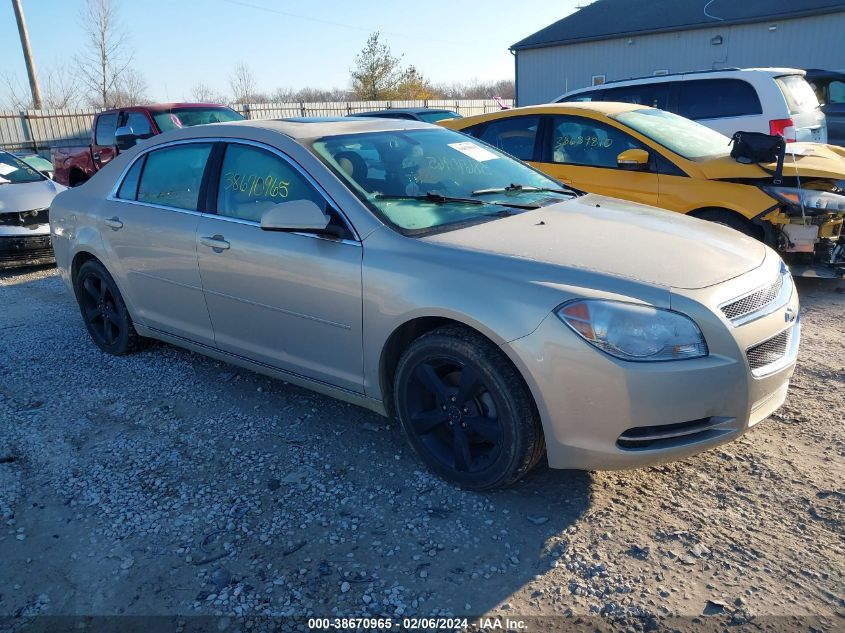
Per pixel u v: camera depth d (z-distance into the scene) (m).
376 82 37.59
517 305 2.74
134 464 3.39
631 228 3.32
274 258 3.50
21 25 25.33
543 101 25.89
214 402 4.07
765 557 2.59
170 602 2.47
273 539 2.79
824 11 19.27
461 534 2.79
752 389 2.72
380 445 3.51
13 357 4.94
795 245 5.51
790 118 8.34
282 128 3.81
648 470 3.21
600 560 2.61
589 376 2.62
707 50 21.75
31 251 7.86
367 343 3.22
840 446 3.32
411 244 3.11
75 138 24.05
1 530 2.90
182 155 4.17
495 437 2.91
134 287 4.45
